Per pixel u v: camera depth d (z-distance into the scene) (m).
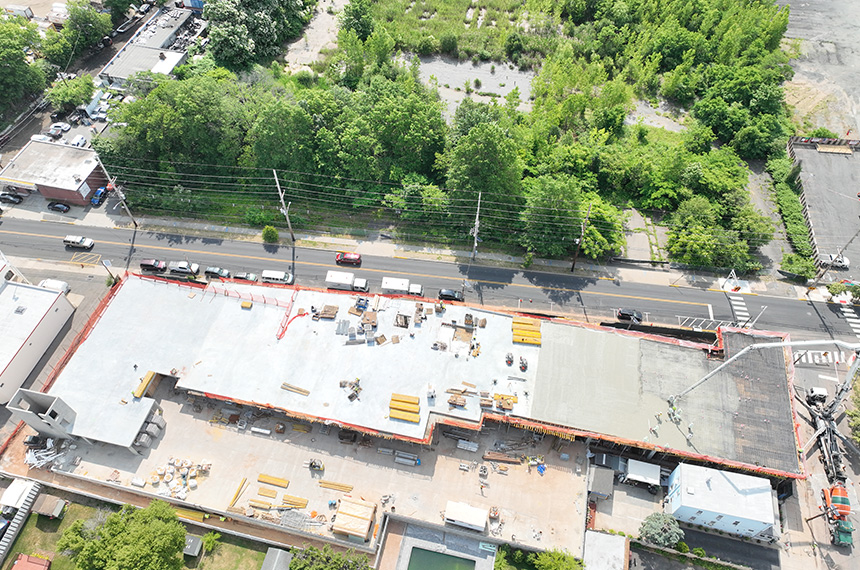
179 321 92.62
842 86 146.25
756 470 77.00
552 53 154.38
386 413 82.69
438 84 146.88
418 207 112.94
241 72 143.38
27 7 157.38
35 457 81.94
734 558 75.62
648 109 143.50
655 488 80.62
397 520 78.69
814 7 169.88
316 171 116.75
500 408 82.56
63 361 90.25
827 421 84.62
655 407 82.62
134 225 114.75
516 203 110.00
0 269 97.94
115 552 66.25
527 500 79.50
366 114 117.06
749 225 109.62
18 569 72.25
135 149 115.62
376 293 102.69
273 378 86.44
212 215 116.88
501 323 91.75
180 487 80.00
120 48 154.25
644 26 157.25
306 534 76.06
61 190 113.94
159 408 87.50
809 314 103.06
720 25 151.88
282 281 104.94
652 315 102.56
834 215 115.88
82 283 104.81
